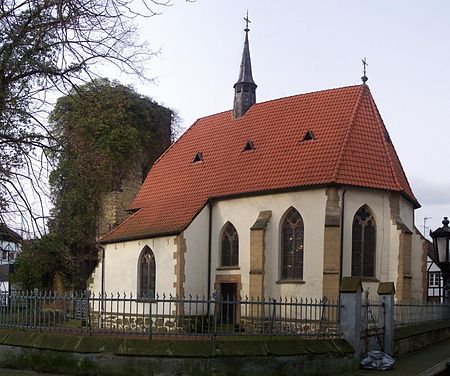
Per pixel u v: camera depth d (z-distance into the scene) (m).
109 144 42.62
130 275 33.62
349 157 28.52
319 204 27.75
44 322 17.59
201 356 15.64
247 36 38.22
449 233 22.67
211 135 37.53
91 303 20.14
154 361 15.67
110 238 35.16
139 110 46.16
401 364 19.31
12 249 22.64
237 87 37.34
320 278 27.25
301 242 28.42
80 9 16.73
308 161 29.25
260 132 33.88
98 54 18.02
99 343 16.16
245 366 15.94
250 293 28.62
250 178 31.00
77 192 22.84
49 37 17.33
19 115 18.48
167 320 26.80
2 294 18.67
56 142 20.08
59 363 16.39
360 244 28.12
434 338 25.69
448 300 28.81
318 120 31.47
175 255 30.73
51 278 41.50
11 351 17.22
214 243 31.70
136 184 44.81
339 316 18.33
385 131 32.31
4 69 17.12
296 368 16.53
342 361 17.50
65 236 23.00
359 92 31.59
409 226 31.09
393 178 29.03
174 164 38.03
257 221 29.22
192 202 32.81
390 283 20.95
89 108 21.89
